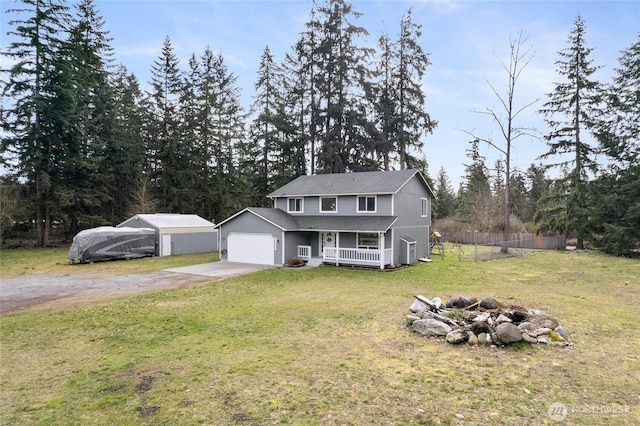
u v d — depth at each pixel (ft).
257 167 115.96
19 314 33.71
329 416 15.37
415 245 72.38
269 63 115.85
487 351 22.84
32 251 86.22
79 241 69.46
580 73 89.86
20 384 19.25
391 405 16.24
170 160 119.03
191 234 91.20
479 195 137.49
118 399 17.31
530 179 169.58
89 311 34.50
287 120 113.91
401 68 108.37
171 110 120.98
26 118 88.48
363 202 68.64
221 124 127.54
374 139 105.91
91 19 115.14
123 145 110.11
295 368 20.57
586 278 52.11
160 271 60.44
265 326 29.04
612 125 88.07
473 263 70.28
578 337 25.46
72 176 99.19
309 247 68.59
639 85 83.51
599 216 89.04
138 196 106.01
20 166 89.30
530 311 29.76
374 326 28.53
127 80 130.72
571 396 16.98
